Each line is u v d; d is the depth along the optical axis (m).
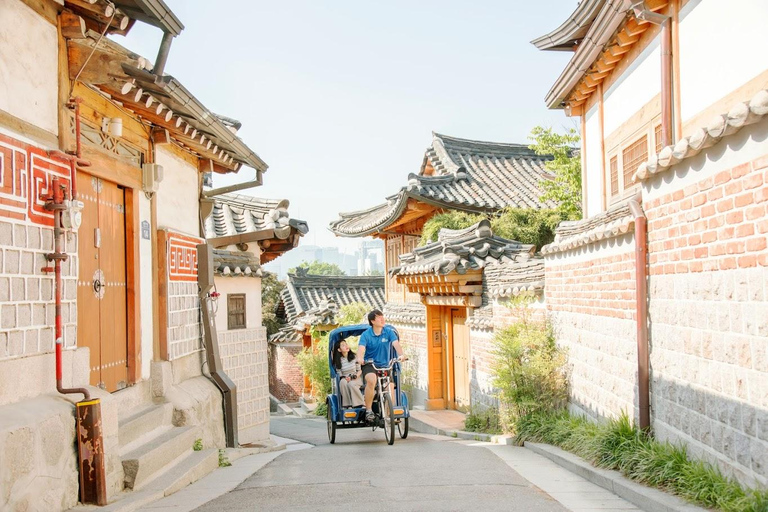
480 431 12.33
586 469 6.82
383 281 32.12
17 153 5.16
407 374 18.92
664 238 6.47
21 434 4.74
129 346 8.07
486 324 13.21
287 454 9.93
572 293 9.53
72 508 5.47
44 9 5.70
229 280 12.91
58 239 5.64
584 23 9.36
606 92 10.20
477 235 15.02
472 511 5.36
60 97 5.96
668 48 7.54
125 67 6.34
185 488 7.01
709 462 5.61
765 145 4.72
